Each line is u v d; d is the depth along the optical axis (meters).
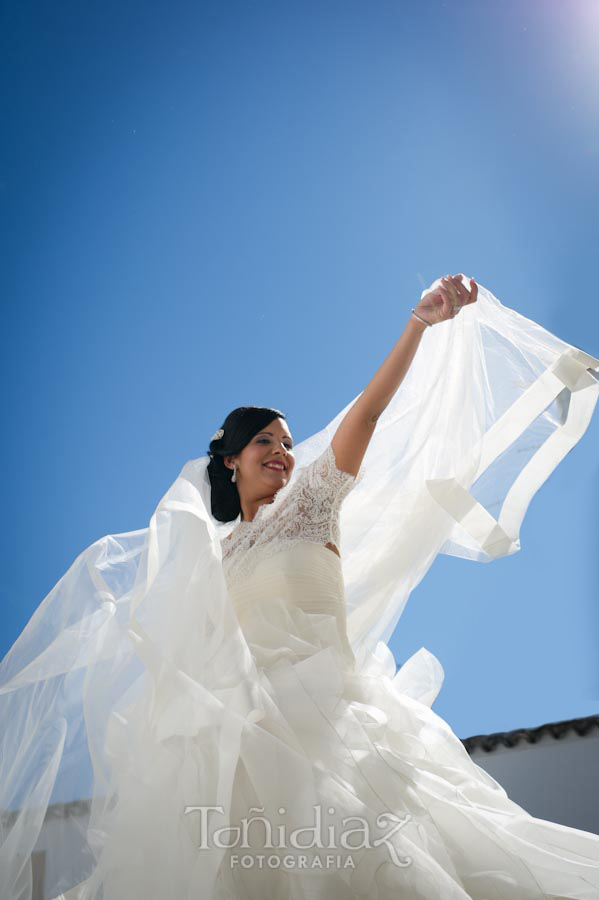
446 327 3.54
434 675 3.36
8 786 2.84
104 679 2.78
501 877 2.37
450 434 3.41
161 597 2.71
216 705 2.48
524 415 3.49
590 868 2.47
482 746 4.81
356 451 3.09
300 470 3.50
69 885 2.66
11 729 2.92
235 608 2.93
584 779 4.58
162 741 2.50
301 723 2.52
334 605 2.94
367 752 2.49
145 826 2.43
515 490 3.44
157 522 2.83
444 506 3.15
